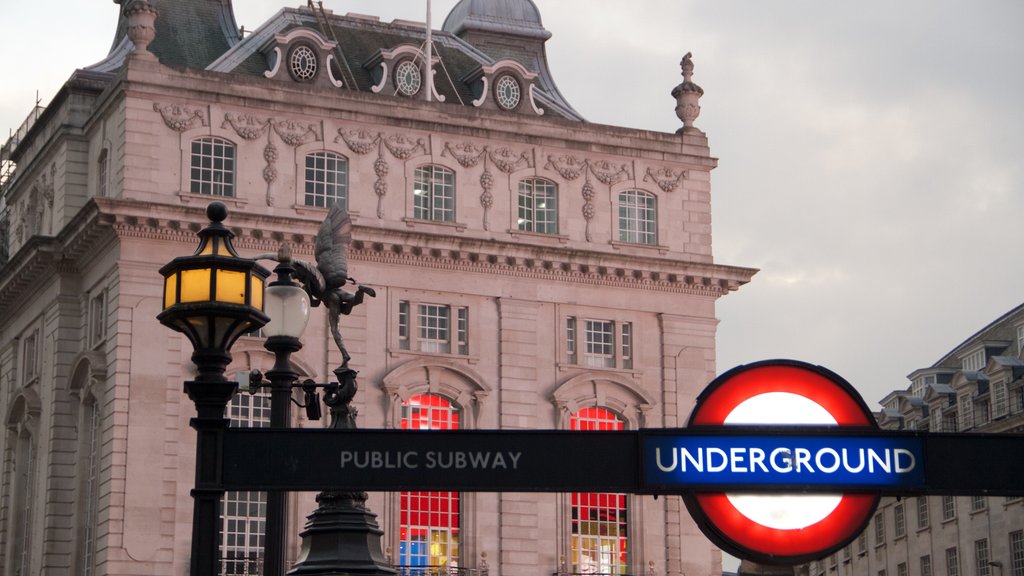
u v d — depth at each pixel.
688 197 77.00
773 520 6.22
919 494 6.31
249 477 6.96
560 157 74.75
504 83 75.81
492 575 68.75
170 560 63.44
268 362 66.44
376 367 69.12
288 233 67.81
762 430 6.30
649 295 75.12
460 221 72.19
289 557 64.12
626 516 71.94
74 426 69.19
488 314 71.88
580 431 6.70
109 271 66.69
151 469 64.00
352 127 70.94
